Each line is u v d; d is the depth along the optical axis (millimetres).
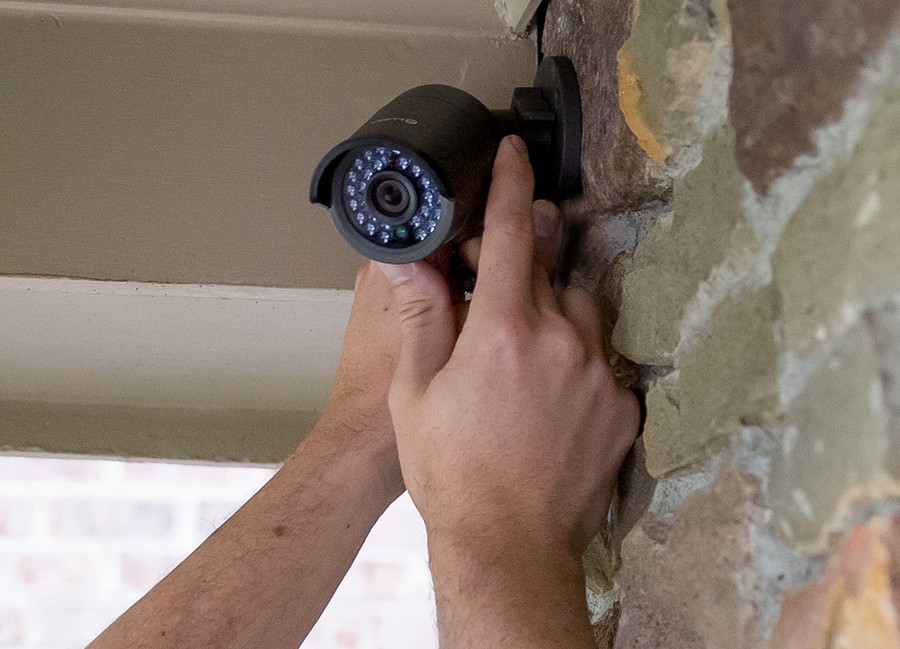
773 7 533
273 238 942
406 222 740
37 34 941
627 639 716
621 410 749
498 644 649
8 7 941
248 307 1063
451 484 729
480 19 973
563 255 904
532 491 720
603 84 772
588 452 740
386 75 965
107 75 942
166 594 858
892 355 431
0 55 938
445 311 797
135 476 1700
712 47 609
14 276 921
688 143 660
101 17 946
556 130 837
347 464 911
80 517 1691
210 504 1712
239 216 941
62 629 1664
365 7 958
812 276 499
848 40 465
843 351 470
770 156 542
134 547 1688
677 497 677
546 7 947
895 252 428
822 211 493
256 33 957
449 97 783
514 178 773
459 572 693
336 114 956
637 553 714
